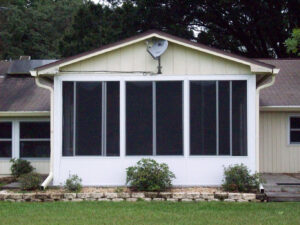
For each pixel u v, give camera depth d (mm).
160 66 11914
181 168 11797
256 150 11750
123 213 9219
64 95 12008
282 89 16031
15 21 38188
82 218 8719
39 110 14828
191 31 29391
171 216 8906
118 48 11914
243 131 11812
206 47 11688
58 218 8734
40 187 11625
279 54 29984
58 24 43094
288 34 28281
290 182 12688
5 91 16562
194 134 11852
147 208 9781
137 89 11969
